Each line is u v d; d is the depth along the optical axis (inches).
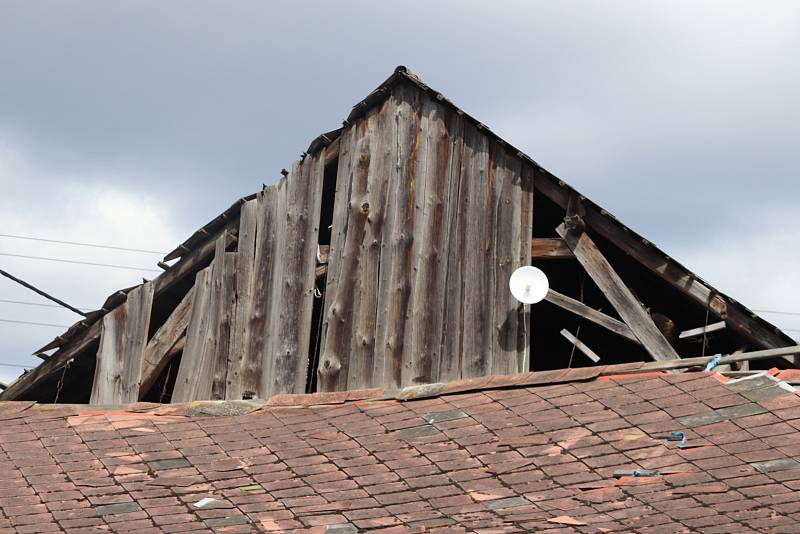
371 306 490.9
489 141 499.5
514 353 470.9
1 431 442.9
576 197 483.2
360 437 410.6
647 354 482.0
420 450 392.8
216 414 449.4
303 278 506.6
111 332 537.6
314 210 514.0
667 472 351.3
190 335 519.8
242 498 368.2
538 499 346.3
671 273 473.4
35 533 354.3
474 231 490.3
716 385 402.3
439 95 505.7
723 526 314.0
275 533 340.5
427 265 490.3
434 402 433.4
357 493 364.5
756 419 374.3
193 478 387.5
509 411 413.1
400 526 338.0
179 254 538.3
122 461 406.6
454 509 346.0
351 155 516.1
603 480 353.1
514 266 482.3
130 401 523.8
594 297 559.2
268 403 454.0
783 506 320.5
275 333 503.8
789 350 434.3
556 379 427.5
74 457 413.4
